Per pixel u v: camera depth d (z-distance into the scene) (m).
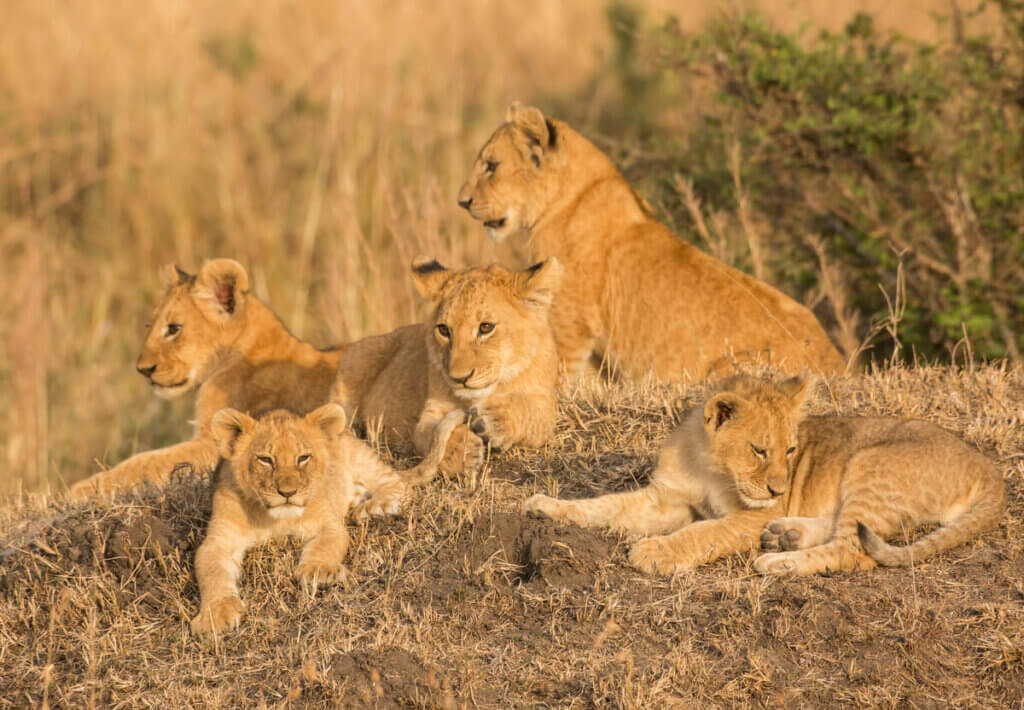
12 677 7.48
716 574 7.90
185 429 18.02
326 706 6.92
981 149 14.35
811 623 7.29
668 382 11.78
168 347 11.37
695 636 7.30
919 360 14.01
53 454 17.31
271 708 6.89
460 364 9.28
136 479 10.98
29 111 23.53
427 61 24.34
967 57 14.52
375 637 7.39
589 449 9.84
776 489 7.89
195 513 8.95
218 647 7.45
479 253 16.86
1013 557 7.88
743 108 14.98
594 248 12.59
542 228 12.88
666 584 7.77
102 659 7.48
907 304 14.43
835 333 13.94
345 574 8.02
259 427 8.05
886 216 14.74
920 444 8.08
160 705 7.07
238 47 24.58
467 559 8.14
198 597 8.08
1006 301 14.01
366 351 11.14
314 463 8.02
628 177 16.28
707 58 15.26
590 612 7.50
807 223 15.26
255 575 8.12
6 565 8.74
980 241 13.93
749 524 8.09
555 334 12.68
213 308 11.48
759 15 15.37
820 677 6.96
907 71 14.40
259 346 11.73
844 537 7.93
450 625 7.50
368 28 24.47
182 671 7.32
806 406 9.34
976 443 9.41
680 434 8.58
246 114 24.09
